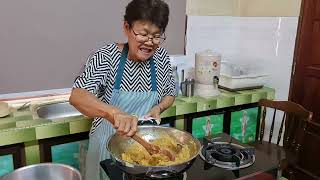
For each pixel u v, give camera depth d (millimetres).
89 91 1176
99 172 1237
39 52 1918
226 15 2545
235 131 2357
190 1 2373
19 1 1787
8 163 1570
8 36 1807
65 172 1106
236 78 2270
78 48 2037
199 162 1233
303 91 2332
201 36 2488
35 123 1596
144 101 1337
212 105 2119
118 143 1129
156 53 1349
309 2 2197
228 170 1177
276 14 2385
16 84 1898
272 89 2430
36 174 1114
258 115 2432
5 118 1652
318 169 2295
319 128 2256
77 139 1737
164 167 926
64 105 1945
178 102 2023
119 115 1008
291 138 2213
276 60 2451
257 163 1253
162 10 1092
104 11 2064
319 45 2193
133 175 979
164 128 1197
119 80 1274
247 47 2625
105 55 1227
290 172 2139
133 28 1112
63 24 1948
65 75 2039
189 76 2320
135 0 1104
